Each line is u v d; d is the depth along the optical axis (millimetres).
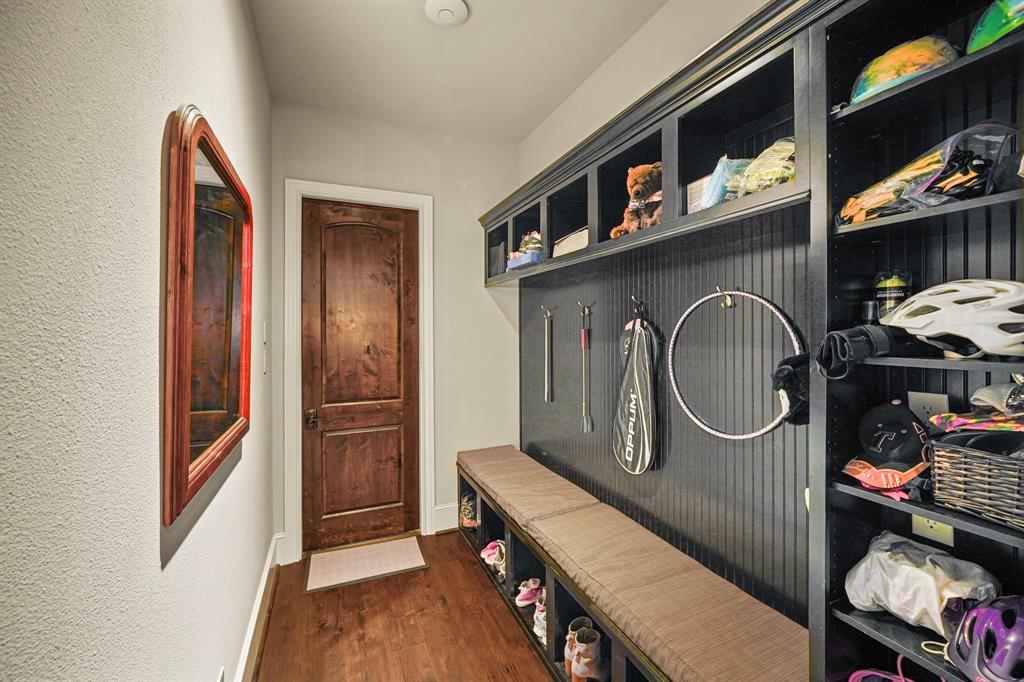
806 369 1089
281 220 2621
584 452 2344
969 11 872
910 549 905
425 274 2988
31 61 462
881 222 849
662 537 1794
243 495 1666
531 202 2324
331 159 2746
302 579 2449
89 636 574
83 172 565
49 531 491
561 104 2703
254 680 1715
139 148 733
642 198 1563
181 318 876
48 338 493
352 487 2889
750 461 1420
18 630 436
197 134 948
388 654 1862
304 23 1983
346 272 2859
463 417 3102
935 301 799
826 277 916
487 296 3162
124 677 673
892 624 868
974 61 719
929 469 848
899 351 864
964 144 773
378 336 2945
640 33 2049
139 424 728
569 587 1557
